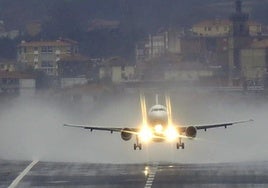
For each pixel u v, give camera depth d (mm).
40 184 198500
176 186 193125
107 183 198500
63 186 195500
